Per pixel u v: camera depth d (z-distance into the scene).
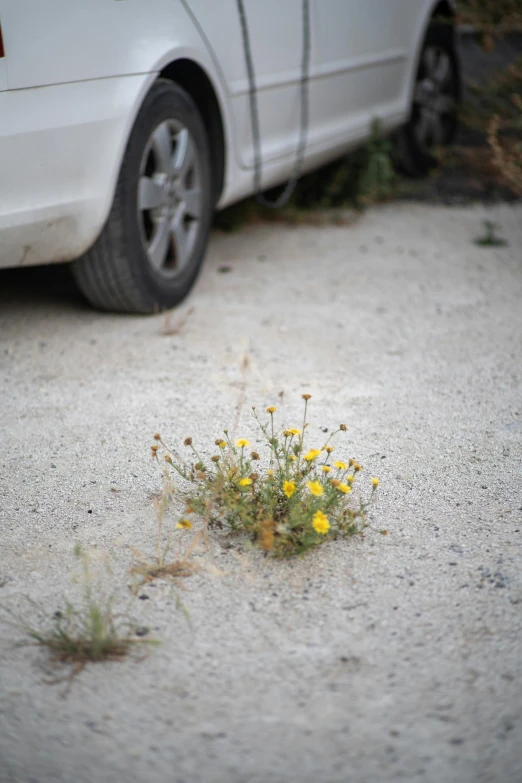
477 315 4.28
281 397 3.32
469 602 2.19
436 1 6.27
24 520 2.60
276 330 4.10
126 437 3.10
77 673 1.98
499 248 5.35
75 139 3.43
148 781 1.69
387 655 2.02
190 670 1.98
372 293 4.60
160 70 3.78
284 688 1.92
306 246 5.43
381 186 6.23
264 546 2.40
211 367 3.68
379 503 2.65
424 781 1.68
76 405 3.35
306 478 2.70
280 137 4.89
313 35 4.92
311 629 2.11
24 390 3.47
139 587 2.27
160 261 4.11
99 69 3.49
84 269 3.92
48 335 4.01
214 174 4.54
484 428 3.15
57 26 3.31
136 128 3.74
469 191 6.61
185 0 3.94
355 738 1.78
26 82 3.23
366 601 2.20
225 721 1.83
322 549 2.42
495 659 2.00
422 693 1.90
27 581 2.31
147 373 3.62
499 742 1.77
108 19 3.52
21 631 2.13
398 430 3.13
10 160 3.22
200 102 4.32
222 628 2.12
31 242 3.45
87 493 2.74
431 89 6.62
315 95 5.07
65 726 1.83
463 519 2.56
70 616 2.16
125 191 3.76
